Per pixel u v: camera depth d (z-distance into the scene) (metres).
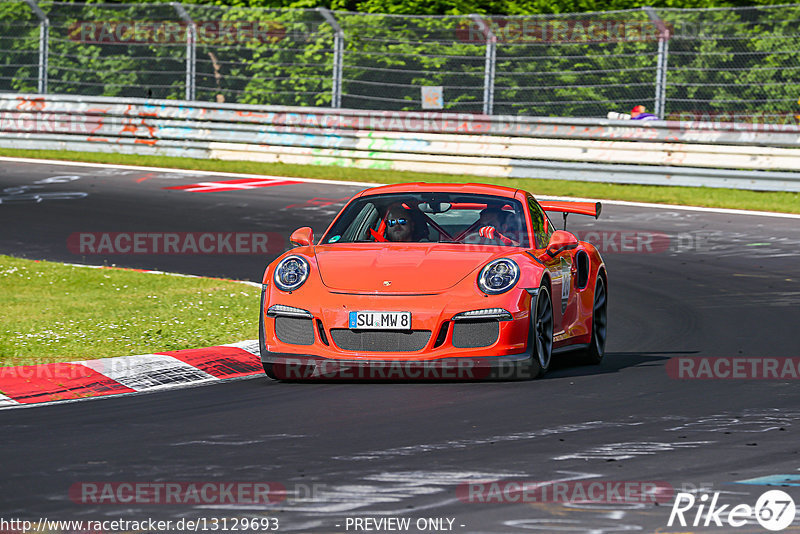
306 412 23.09
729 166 67.25
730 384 26.33
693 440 20.56
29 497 16.91
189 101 79.62
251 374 28.02
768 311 37.22
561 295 28.64
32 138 82.31
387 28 76.50
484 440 20.53
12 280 42.16
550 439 20.61
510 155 71.88
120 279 42.78
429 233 29.28
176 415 23.05
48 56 85.94
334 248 28.02
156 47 84.75
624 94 74.81
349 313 25.39
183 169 75.06
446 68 77.81
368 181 71.06
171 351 29.28
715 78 72.88
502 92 76.94
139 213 58.69
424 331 25.27
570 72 72.75
